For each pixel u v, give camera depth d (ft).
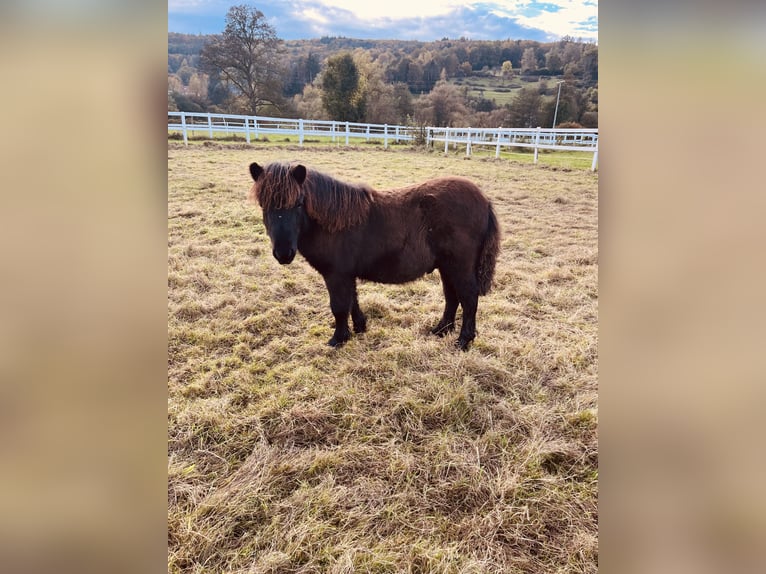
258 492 6.29
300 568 5.32
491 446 7.15
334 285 9.74
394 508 6.05
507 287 13.12
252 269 14.07
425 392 8.33
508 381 8.77
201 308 11.61
